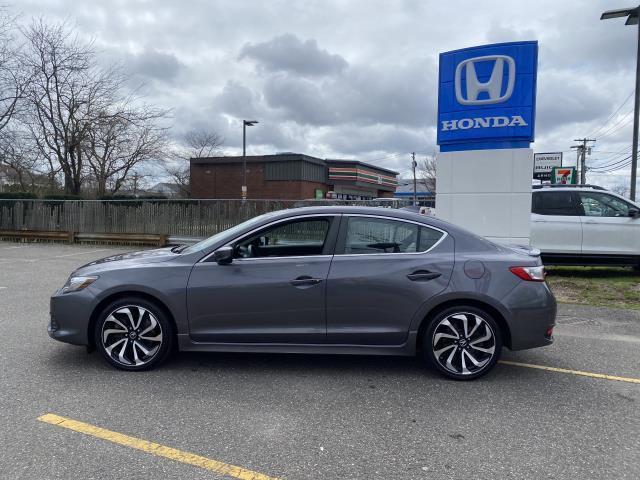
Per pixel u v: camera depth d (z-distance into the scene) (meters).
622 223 9.53
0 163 25.05
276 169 38.59
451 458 3.07
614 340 5.71
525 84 7.67
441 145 8.34
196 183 41.06
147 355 4.46
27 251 15.22
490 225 8.04
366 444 3.24
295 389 4.15
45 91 22.73
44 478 2.79
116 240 17.14
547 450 3.18
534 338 4.30
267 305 4.35
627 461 3.05
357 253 4.41
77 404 3.77
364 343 4.37
